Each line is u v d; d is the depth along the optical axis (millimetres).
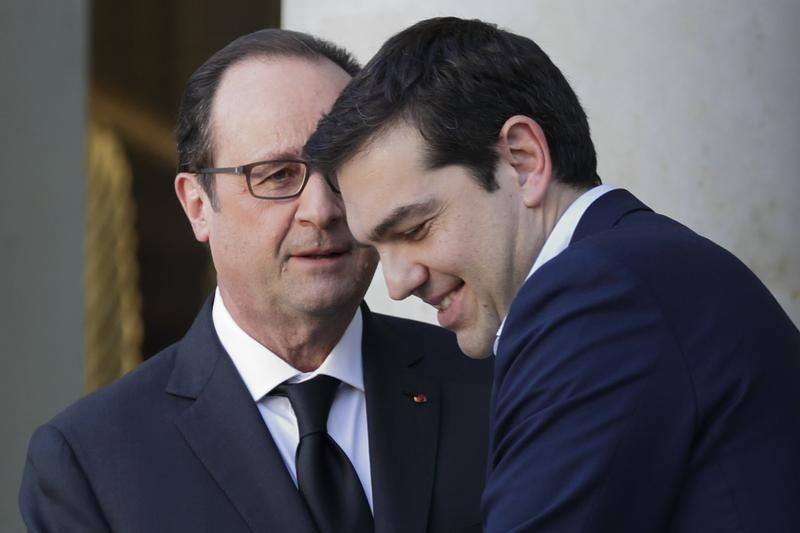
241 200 8203
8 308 15273
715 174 11305
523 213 6922
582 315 6461
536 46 7160
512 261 6941
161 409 8328
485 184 6840
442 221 6852
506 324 6719
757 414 6379
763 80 11305
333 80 8391
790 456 6367
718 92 11297
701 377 6352
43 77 15594
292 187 8188
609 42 11266
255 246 8203
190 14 30453
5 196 15297
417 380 8766
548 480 6266
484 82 6855
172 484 8039
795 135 11297
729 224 11336
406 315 11367
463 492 8445
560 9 11266
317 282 8195
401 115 6797
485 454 8586
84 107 16062
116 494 7969
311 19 11742
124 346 26906
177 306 28609
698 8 11297
